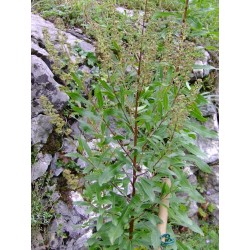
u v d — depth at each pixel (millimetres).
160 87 1792
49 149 2371
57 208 2379
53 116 1797
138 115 1908
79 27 2764
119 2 2885
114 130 2344
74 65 1816
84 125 1762
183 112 1571
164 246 1935
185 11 1942
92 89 2264
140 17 1735
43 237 2330
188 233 2908
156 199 1821
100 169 1814
